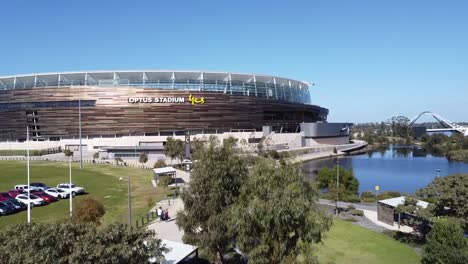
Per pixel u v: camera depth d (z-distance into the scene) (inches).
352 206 2022.6
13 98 5792.3
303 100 7642.7
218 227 868.0
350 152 6717.5
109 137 5526.6
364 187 3230.8
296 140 6392.7
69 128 5610.2
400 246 1337.4
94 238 615.2
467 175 1331.2
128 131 5487.2
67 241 599.5
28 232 594.6
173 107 5516.7
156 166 3595.0
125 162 4298.7
